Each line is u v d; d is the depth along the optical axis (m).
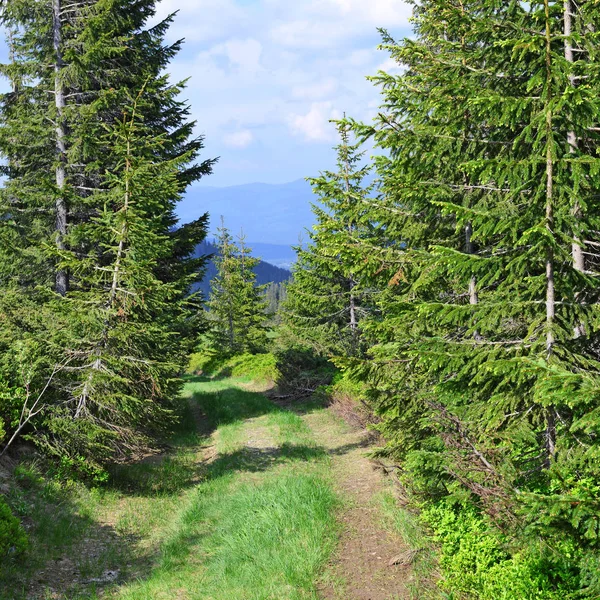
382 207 8.44
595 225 5.67
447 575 6.48
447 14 6.47
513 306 5.67
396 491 9.70
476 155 6.89
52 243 13.70
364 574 7.16
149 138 14.47
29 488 9.30
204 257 17.45
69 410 10.56
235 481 11.62
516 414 5.85
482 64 6.86
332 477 11.62
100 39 13.97
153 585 7.25
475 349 5.80
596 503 3.97
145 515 9.91
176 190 12.87
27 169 15.30
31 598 6.71
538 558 5.00
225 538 8.51
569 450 5.27
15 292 13.83
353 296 18.17
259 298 45.59
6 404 10.06
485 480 5.73
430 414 7.05
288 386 23.05
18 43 15.16
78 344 10.92
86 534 8.80
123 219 10.82
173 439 15.55
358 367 7.40
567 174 5.28
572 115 5.06
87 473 10.67
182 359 14.89
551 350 5.28
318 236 8.54
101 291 11.15
